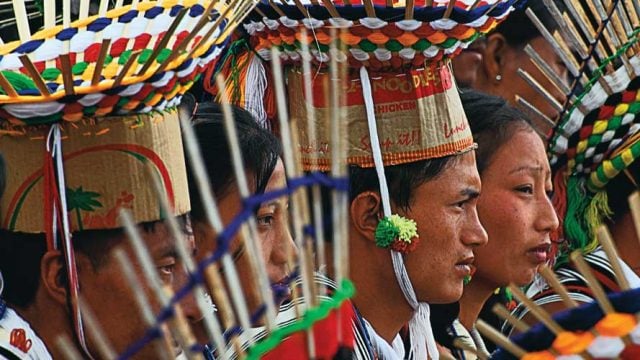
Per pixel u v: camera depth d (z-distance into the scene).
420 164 7.57
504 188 8.88
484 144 8.87
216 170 6.98
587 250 9.73
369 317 7.74
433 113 7.57
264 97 7.73
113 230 5.88
